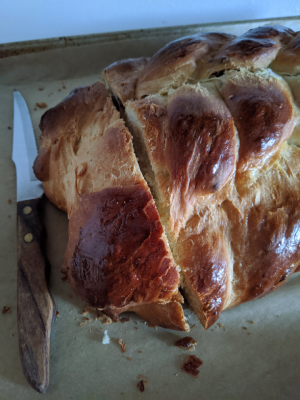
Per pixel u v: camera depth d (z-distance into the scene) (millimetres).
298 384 170
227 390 167
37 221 201
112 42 296
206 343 181
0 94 290
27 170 225
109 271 147
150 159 154
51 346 176
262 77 167
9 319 184
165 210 155
